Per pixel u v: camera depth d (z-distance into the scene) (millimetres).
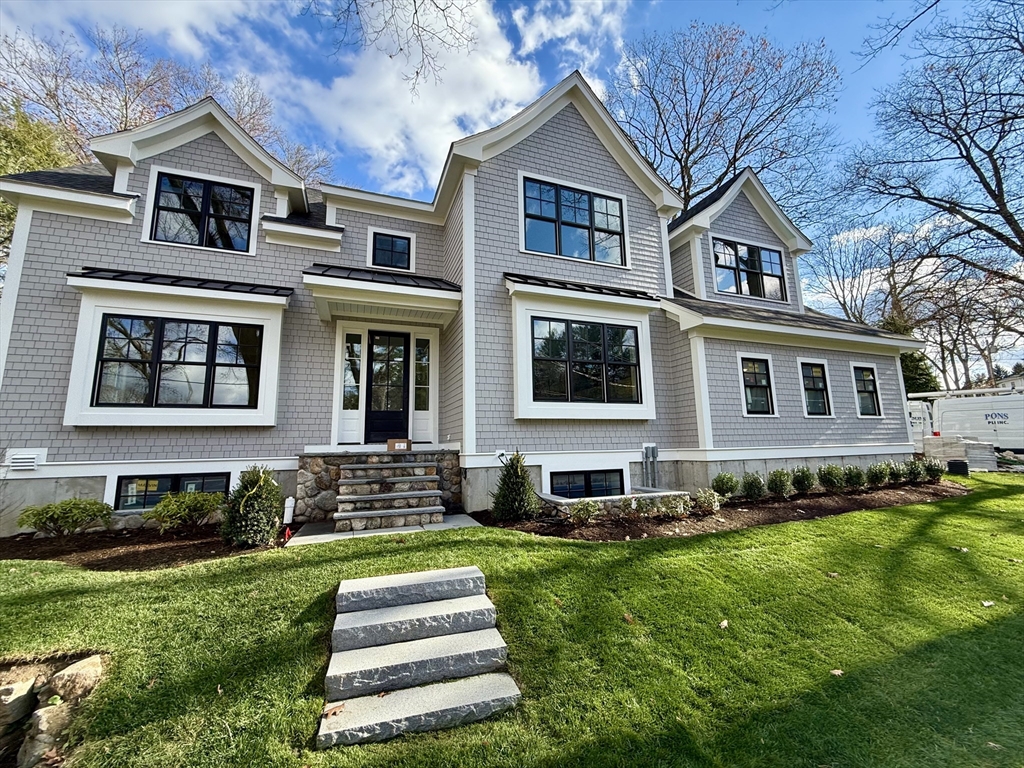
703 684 2891
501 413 7434
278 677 2746
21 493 5883
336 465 6891
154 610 3283
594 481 8039
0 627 3002
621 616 3566
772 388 9094
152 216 7270
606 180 9242
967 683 2967
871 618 3736
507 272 7965
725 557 4742
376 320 8445
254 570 3957
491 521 6137
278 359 7270
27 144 10828
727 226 11398
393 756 2326
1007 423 14305
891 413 10609
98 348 6340
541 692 2795
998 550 5227
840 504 7246
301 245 8242
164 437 6613
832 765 2291
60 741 2441
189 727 2414
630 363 8438
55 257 6594
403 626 3146
